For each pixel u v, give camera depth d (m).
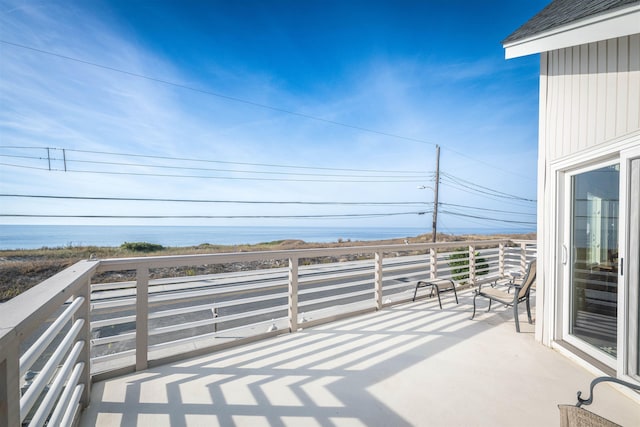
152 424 1.86
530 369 2.61
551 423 1.91
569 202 3.00
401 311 4.26
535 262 3.54
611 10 1.88
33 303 1.06
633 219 2.23
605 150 2.45
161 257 2.59
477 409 2.05
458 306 4.52
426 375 2.49
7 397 0.83
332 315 3.82
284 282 3.42
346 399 2.15
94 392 2.18
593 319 2.73
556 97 3.04
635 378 2.19
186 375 2.46
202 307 2.86
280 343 3.12
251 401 2.12
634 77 2.23
